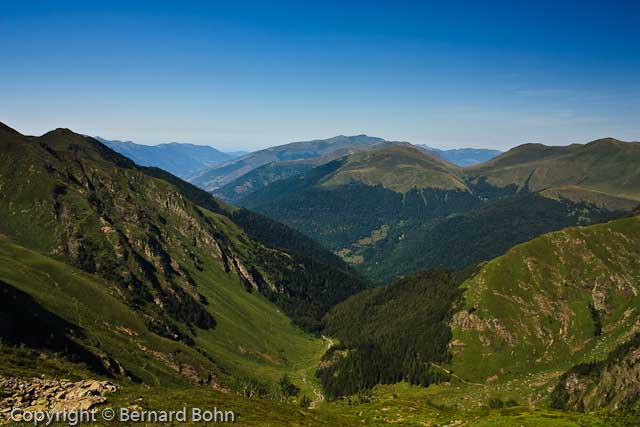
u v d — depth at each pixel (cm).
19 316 13738
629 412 12544
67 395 6488
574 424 11619
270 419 8112
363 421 13975
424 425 14462
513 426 11638
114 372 14925
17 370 7350
